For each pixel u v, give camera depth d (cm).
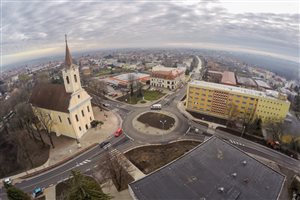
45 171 5503
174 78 13038
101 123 8081
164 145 6581
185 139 6962
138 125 8031
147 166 5478
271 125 7188
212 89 8650
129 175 5106
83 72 19312
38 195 4662
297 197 4503
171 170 4134
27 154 6112
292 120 8569
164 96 11662
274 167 5597
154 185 3750
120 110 9625
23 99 9394
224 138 7069
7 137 7631
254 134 7356
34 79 16538
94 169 5469
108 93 11969
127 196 4447
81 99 7144
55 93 6881
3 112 8712
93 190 2728
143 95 11775
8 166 6172
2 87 18262
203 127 7862
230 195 3531
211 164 4344
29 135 7056
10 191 3484
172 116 8869
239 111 8450
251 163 4400
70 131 6975
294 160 5922
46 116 6881
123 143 6725
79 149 6425
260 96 7850
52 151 6375
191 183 3816
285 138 6712
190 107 9550
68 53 6322
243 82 15688
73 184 2767
